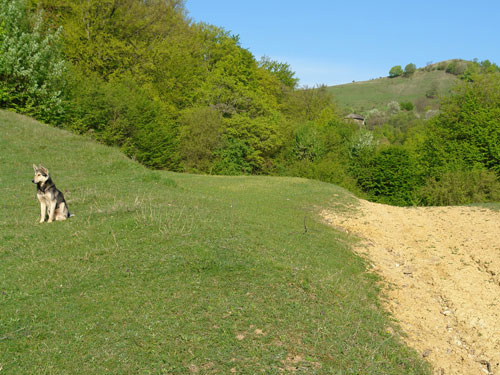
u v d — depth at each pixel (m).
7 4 29.05
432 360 6.74
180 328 5.95
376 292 9.40
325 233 13.38
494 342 7.45
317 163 43.97
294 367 5.39
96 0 36.81
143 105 35.25
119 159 20.34
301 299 7.38
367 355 6.11
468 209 18.72
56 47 31.08
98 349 5.37
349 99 175.00
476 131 35.03
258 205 16.38
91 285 7.07
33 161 18.11
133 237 9.09
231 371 5.18
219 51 51.97
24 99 29.00
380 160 41.62
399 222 17.03
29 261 7.95
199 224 10.23
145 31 42.19
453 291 9.84
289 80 69.38
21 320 5.90
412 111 135.38
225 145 42.88
